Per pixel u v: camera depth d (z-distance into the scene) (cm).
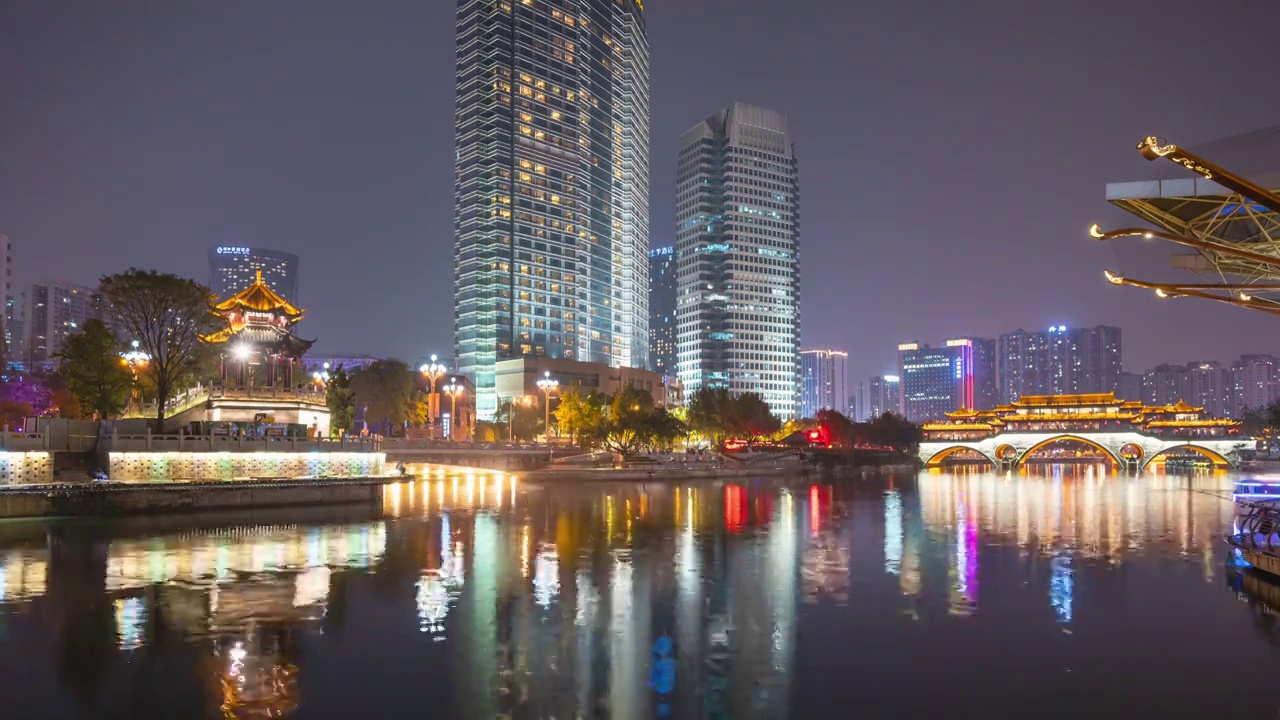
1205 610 3141
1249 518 4138
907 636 2734
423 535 5081
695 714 2006
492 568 3922
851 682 2261
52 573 3612
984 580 3738
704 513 6925
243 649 2492
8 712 1972
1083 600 3309
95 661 2358
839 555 4494
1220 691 2214
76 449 6150
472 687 2180
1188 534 5653
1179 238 1656
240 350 8456
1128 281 1941
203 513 5906
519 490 9456
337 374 10319
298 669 2312
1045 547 4897
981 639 2706
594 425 14225
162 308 7425
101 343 7850
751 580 3697
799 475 15025
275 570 3753
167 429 7381
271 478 6438
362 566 3922
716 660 2447
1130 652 2570
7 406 10075
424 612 2989
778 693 2169
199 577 3566
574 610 3059
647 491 9700
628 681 2245
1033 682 2280
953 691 2197
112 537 4759
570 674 2302
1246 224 2205
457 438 19988
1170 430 19900
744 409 19175
